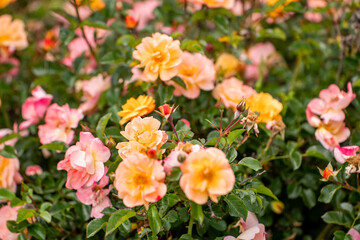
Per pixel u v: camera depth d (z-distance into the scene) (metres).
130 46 1.05
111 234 0.93
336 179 0.94
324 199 0.92
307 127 1.06
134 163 0.78
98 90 1.16
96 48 1.21
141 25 1.51
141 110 0.89
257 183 0.88
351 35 1.20
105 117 0.91
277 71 1.35
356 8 1.17
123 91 1.15
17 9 1.63
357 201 0.98
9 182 1.01
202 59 1.01
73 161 0.83
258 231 0.85
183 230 0.94
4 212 0.99
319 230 1.11
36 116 1.13
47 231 0.98
